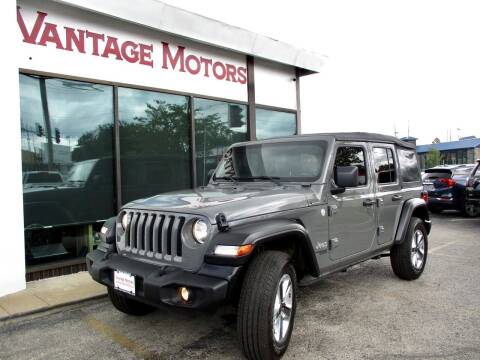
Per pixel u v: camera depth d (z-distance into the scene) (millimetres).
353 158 4328
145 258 3303
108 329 3873
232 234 2918
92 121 6219
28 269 5449
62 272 5738
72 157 5996
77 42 5973
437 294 4715
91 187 6203
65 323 4043
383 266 6027
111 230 3674
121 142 6562
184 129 7543
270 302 2893
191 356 3295
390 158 5051
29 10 5473
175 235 3084
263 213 3232
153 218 3295
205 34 7363
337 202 3945
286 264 3160
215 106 8133
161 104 7152
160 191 7121
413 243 5219
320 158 3977
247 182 4320
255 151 4492
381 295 4703
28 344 3586
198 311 2820
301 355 3268
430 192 12000
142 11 6340
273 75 9406
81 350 3447
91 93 6203
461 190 11430
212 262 2889
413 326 3807
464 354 3242
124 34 6547
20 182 4945
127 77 6598
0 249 4766
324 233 3768
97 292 4848
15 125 4887
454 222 10602
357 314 4129
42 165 5688
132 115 6727
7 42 4789
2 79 4754
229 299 2854
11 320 4148
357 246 4254
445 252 6957
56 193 5824
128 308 3967
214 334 3715
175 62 7320
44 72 5633
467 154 40469
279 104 9570
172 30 6855
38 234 5801
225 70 8258
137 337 3682
